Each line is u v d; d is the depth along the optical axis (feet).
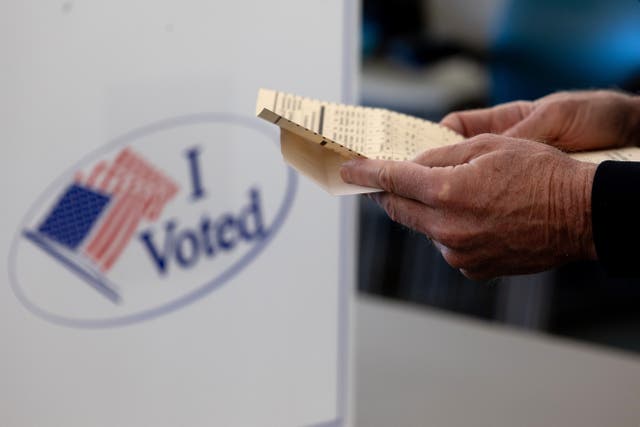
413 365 7.92
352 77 4.80
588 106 4.56
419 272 9.24
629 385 7.59
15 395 4.51
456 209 4.07
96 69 4.45
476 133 4.64
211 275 4.70
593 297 8.29
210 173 4.66
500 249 4.13
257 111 3.87
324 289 4.89
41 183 4.45
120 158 4.52
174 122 4.58
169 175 4.60
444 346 8.41
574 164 4.12
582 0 7.53
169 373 4.68
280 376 4.85
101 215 4.53
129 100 4.51
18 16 4.35
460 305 9.07
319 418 4.94
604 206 4.03
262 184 4.74
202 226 4.67
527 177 4.08
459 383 7.59
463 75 8.55
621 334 8.22
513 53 8.15
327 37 4.74
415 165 4.06
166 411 4.70
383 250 9.37
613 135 4.58
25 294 4.48
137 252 4.59
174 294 4.66
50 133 4.43
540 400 7.28
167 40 4.53
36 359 4.52
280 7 4.66
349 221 4.90
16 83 4.38
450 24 8.50
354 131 4.17
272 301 4.80
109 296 4.58
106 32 4.45
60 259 4.50
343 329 4.94
